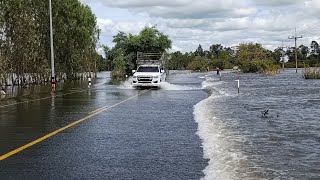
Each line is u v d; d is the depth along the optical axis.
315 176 6.34
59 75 46.28
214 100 20.66
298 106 17.50
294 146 8.74
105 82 44.16
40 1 41.53
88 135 10.55
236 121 12.70
